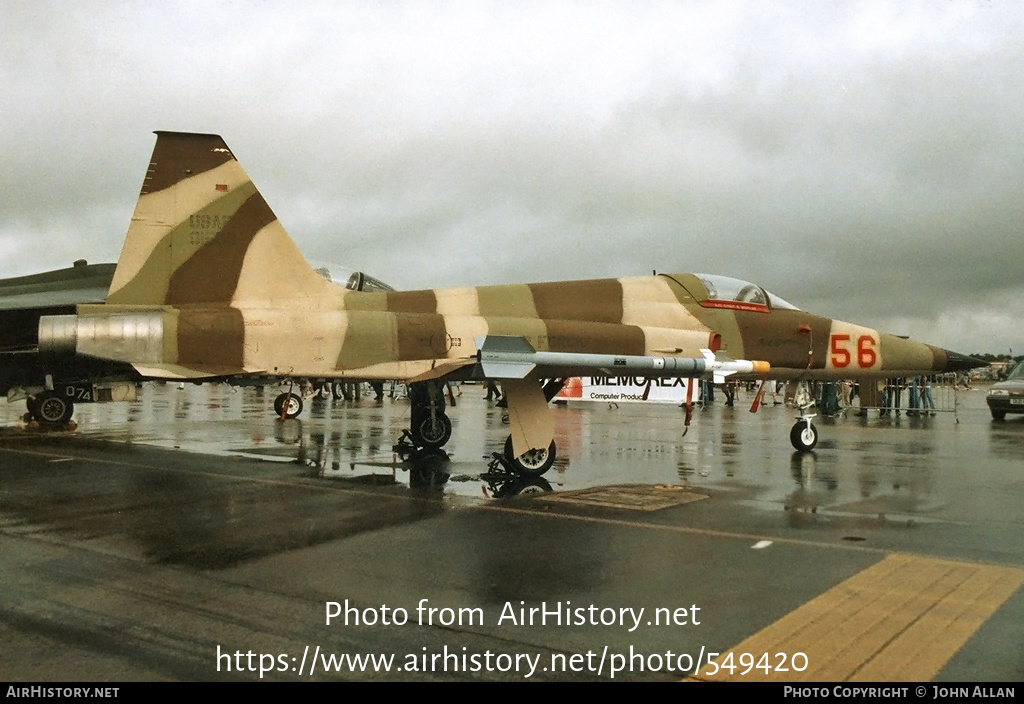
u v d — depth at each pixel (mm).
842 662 3777
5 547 5941
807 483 9289
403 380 11055
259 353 10578
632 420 21234
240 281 11125
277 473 9891
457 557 5652
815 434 13062
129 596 4746
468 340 11430
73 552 5789
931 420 22703
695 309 12859
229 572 5258
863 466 10953
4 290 17547
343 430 16344
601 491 8625
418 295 11992
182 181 10992
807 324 13430
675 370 9547
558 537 6293
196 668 3701
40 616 4395
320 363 10797
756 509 7559
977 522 6961
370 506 7637
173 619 4352
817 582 5047
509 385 9500
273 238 11344
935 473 10211
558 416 22953
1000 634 4137
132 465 10562
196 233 10984
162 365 10258
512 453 10086
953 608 4547
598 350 11719
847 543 6129
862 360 13672
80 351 10148
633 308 12586
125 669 3684
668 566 5418
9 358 15914
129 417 20297
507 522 6883
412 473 9930
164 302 10820
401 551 5824
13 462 10820
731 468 10688
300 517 7086
